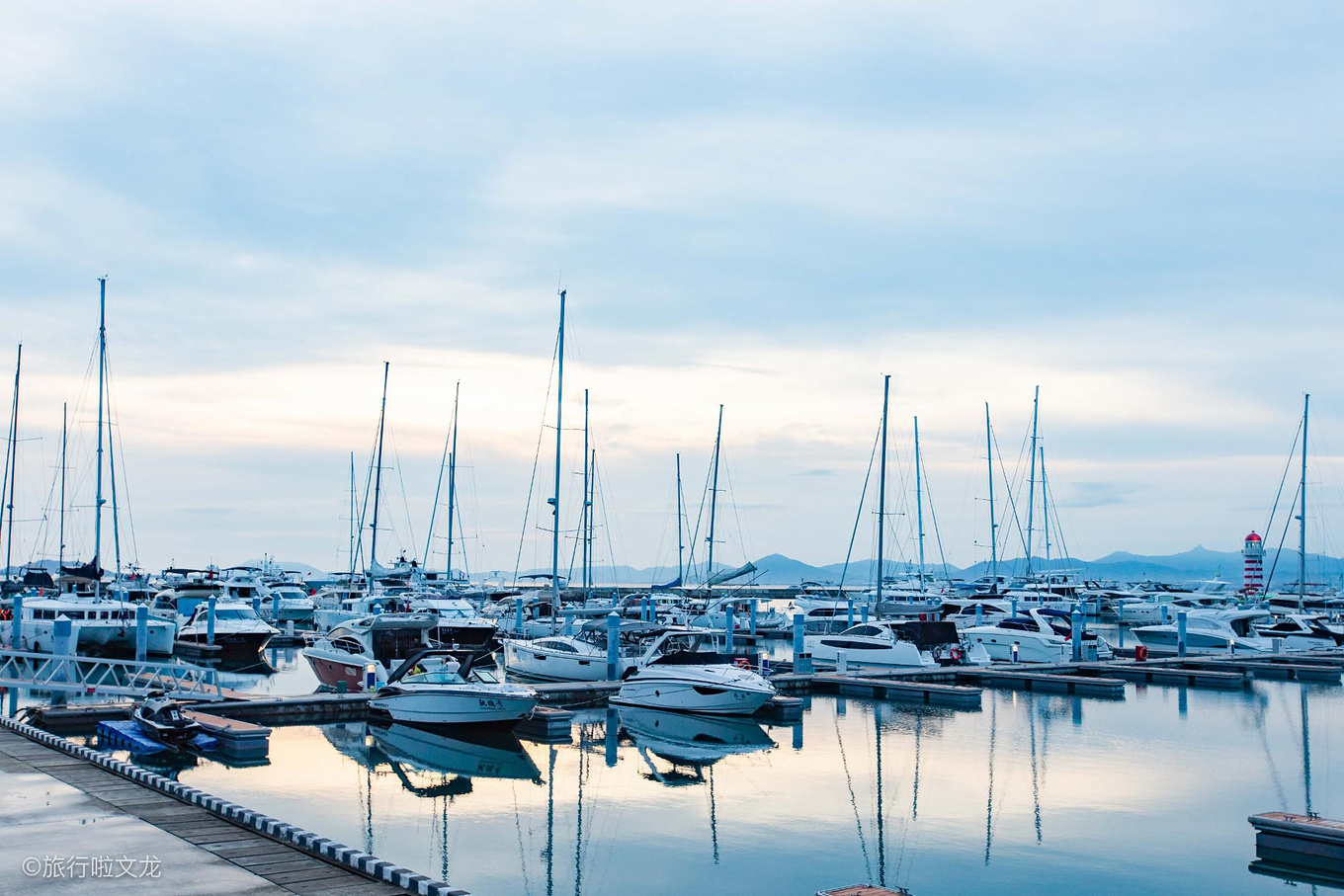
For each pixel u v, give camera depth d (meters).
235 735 26.61
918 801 22.88
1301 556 81.00
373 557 73.94
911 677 43.75
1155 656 56.91
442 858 18.55
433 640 45.53
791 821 21.22
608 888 17.09
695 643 40.66
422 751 28.33
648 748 29.19
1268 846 18.59
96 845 14.11
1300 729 32.59
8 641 47.34
